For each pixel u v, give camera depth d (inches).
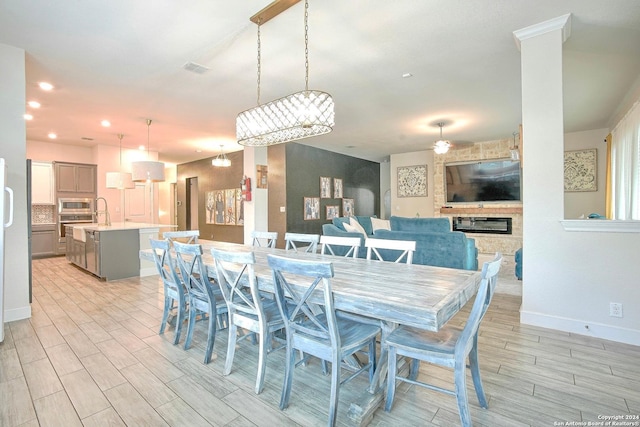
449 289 67.4
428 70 140.6
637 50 125.6
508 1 94.3
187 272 98.7
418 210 342.3
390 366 68.7
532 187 113.0
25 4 92.2
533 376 82.1
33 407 70.5
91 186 281.1
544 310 113.6
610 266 102.7
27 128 226.8
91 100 171.3
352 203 366.9
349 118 214.5
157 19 100.4
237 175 325.7
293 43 116.6
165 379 82.4
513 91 165.9
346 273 83.6
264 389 78.2
